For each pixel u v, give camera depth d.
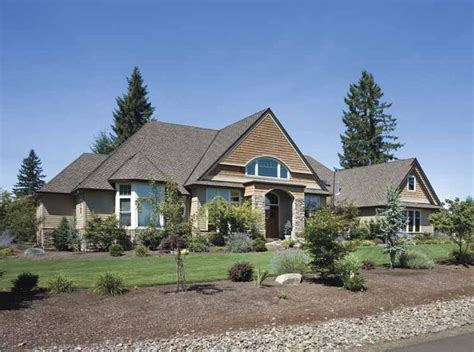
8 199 26.66
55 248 28.44
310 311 12.69
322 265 16.16
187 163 32.53
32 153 88.25
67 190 30.77
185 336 10.34
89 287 14.16
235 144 31.38
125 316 11.48
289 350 9.44
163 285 14.93
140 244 24.45
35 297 12.99
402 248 20.42
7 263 19.66
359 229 33.09
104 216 28.83
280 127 33.34
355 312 13.05
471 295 16.56
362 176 43.81
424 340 10.45
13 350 9.24
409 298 15.16
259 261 20.09
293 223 31.62
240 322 11.40
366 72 67.88
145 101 61.94
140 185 27.83
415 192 40.56
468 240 24.08
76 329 10.52
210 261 20.12
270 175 32.59
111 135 61.56
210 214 27.45
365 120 67.00
